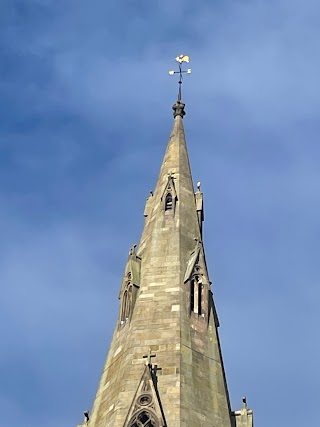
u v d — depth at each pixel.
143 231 95.12
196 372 83.44
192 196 96.44
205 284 89.50
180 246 91.56
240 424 84.00
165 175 97.88
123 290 90.25
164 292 88.38
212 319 88.19
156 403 79.56
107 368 86.88
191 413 80.19
